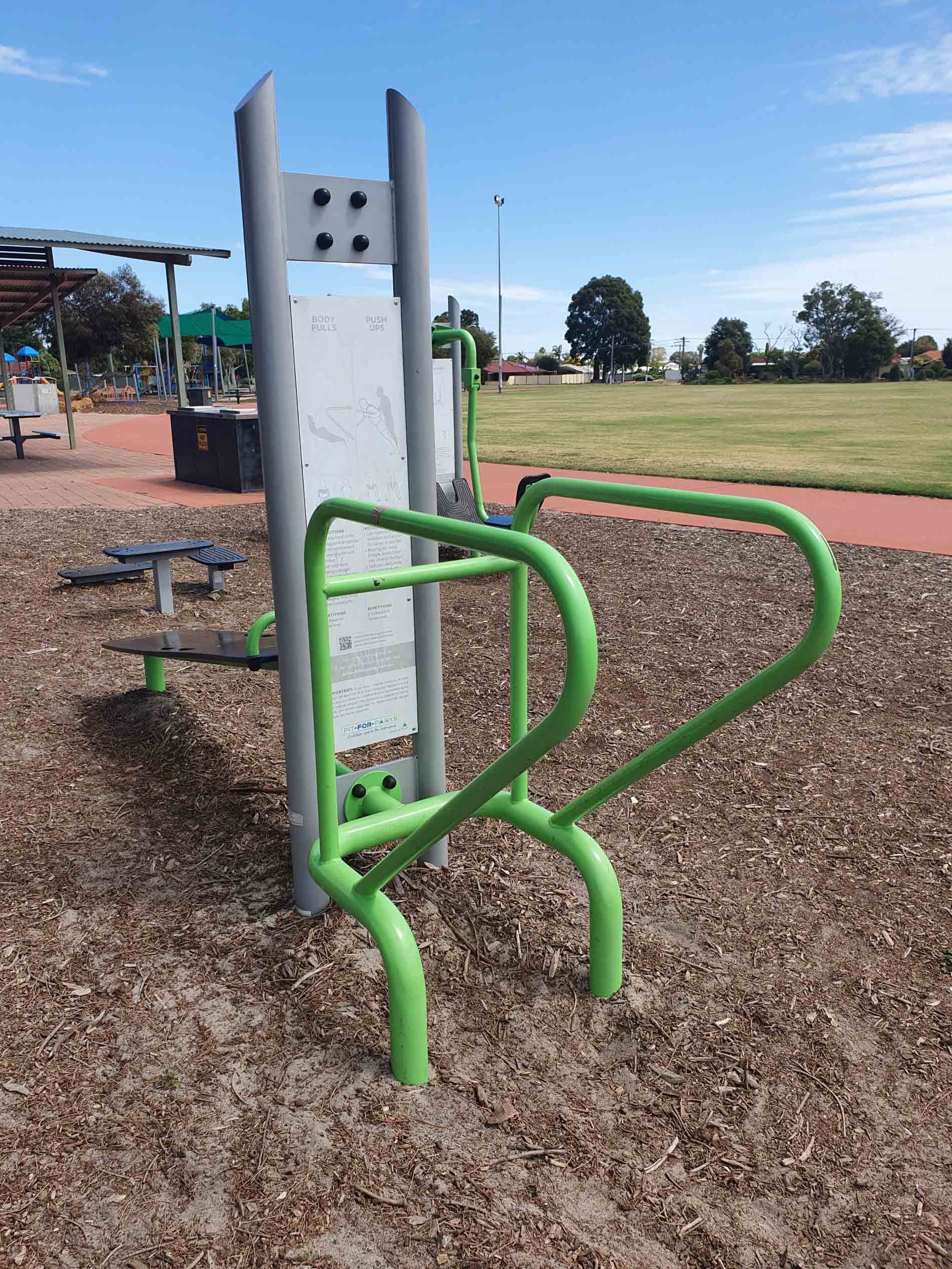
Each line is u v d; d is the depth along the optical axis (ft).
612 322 376.27
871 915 9.32
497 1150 6.41
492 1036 7.57
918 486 40.65
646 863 10.20
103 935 8.68
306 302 7.75
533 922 9.02
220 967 8.25
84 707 14.47
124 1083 6.94
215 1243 5.66
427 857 9.87
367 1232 5.75
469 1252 5.62
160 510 35.40
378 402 8.40
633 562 26.08
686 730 6.95
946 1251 5.79
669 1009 7.93
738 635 18.78
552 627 19.66
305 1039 7.43
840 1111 6.88
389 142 8.09
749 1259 5.70
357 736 9.05
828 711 14.64
